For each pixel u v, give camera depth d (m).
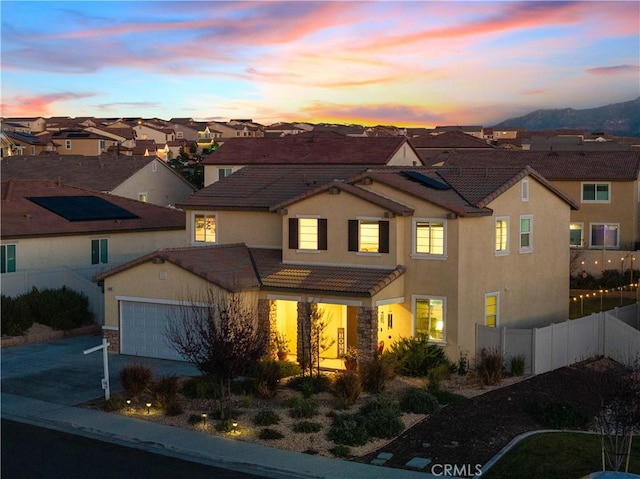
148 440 20.06
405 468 18.39
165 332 29.30
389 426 20.69
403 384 25.47
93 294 35.25
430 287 27.88
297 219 30.12
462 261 27.64
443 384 25.77
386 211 28.03
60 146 107.81
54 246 38.47
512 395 24.53
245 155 58.00
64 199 42.75
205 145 128.25
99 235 40.41
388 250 28.28
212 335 21.48
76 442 20.20
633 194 48.66
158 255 29.06
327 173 35.31
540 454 19.19
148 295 29.62
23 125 155.75
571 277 45.44
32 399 23.94
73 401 23.73
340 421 20.83
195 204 34.19
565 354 28.42
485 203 28.61
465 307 27.83
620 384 17.86
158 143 134.25
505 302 30.41
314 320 26.00
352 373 24.36
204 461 18.83
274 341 28.75
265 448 19.52
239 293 28.02
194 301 28.19
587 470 18.12
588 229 49.81
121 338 30.36
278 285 28.53
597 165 50.47
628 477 15.91
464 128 154.00
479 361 27.66
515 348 27.47
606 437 19.88
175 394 23.38
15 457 18.92
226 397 23.56
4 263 36.34
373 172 30.23
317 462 18.59
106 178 61.03
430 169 33.47
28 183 44.12
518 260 31.23
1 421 21.98
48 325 33.41
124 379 23.75
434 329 27.94
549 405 22.91
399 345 27.23
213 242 34.31
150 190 63.31
